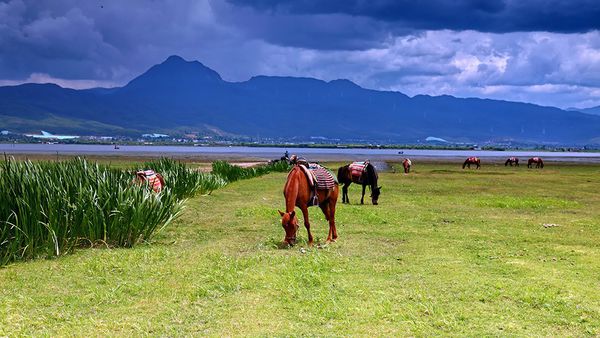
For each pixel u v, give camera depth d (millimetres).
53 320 6727
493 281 8586
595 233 14062
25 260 10234
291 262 9773
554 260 10438
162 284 8297
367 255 10789
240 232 13602
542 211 19062
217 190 25250
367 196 24047
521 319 6891
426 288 8211
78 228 11273
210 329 6449
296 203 11867
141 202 12352
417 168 59312
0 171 11594
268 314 6984
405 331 6438
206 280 8562
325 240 12539
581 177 43156
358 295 7840
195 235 13188
